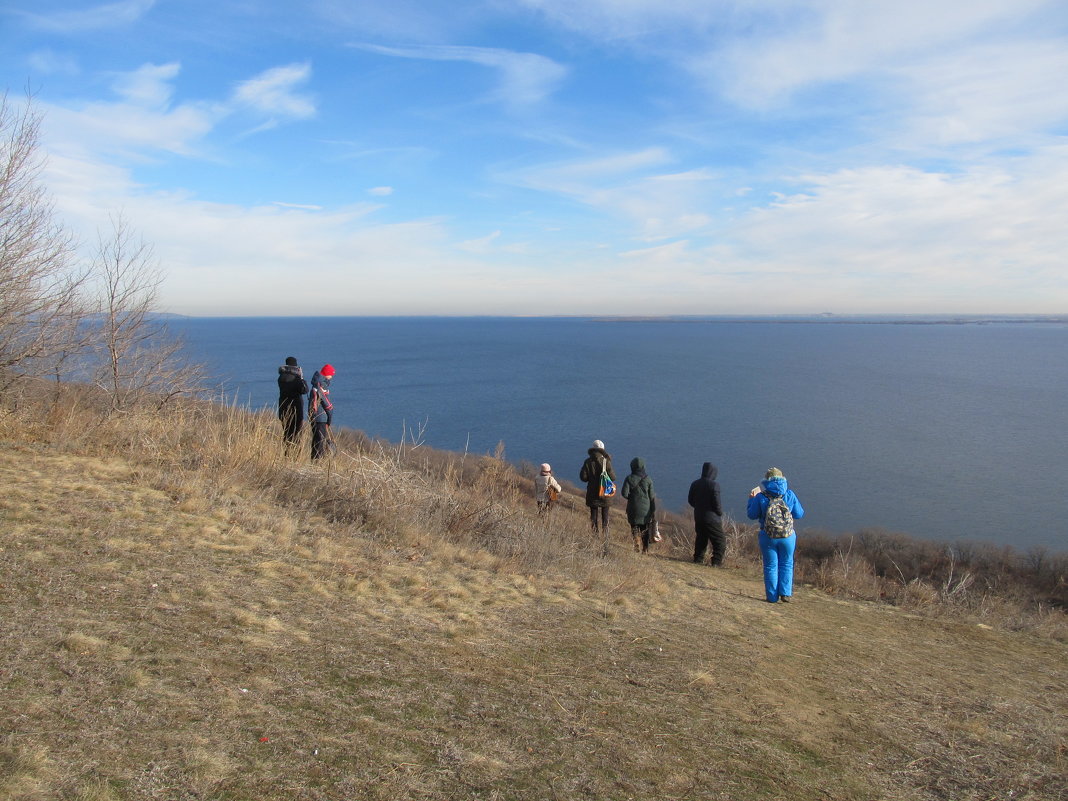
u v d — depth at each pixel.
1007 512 42.09
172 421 9.88
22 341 9.45
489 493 10.23
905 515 41.41
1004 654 7.16
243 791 2.86
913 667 6.18
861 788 3.70
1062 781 4.03
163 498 7.16
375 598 5.72
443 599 5.99
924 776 3.95
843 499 45.00
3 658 3.67
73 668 3.69
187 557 5.76
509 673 4.62
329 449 10.73
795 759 3.93
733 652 5.82
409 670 4.41
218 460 8.75
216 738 3.24
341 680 4.09
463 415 67.94
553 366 140.62
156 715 3.36
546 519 10.59
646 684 4.79
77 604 4.53
